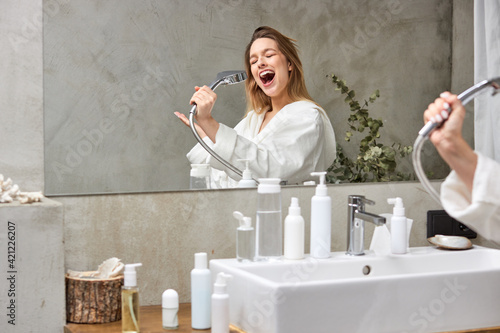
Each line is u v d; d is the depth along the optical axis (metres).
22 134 1.53
